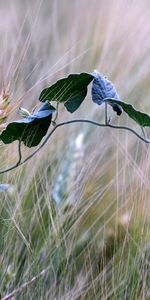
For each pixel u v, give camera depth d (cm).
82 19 169
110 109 108
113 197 85
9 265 69
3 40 85
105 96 56
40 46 137
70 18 179
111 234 80
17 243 70
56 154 90
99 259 77
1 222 69
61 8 187
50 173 84
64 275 68
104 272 68
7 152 73
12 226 69
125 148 85
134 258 69
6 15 138
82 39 148
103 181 88
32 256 68
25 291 66
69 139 98
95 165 83
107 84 57
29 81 94
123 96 125
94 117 108
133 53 141
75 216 75
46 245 72
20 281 68
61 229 73
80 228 80
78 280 69
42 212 76
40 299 65
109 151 98
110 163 91
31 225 75
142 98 132
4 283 67
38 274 66
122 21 152
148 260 70
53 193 80
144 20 155
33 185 79
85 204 81
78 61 129
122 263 68
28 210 76
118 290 66
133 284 66
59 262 70
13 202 74
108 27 152
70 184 82
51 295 66
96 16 166
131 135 101
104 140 98
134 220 71
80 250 78
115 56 140
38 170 80
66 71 122
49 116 56
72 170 86
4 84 67
